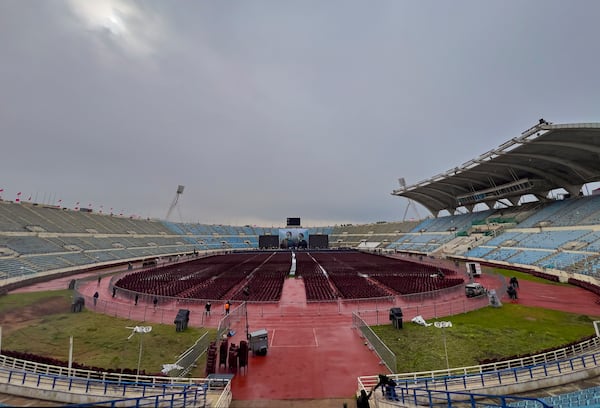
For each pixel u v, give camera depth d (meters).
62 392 11.68
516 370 12.61
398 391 11.91
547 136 41.06
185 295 31.58
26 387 11.89
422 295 28.77
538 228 56.62
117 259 64.69
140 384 12.14
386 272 48.94
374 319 23.03
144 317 23.73
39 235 56.62
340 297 30.31
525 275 43.22
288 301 29.59
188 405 11.05
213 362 14.70
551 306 26.19
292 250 115.81
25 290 34.84
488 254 57.97
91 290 34.84
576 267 37.59
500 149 48.75
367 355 16.64
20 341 18.45
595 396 11.45
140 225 98.00
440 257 70.56
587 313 23.88
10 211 58.84
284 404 11.89
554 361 13.38
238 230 147.50
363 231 139.00
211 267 58.91
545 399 11.35
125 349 17.52
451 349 17.16
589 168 50.94
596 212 48.22
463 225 84.19
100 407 11.24
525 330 19.94
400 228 117.56
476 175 69.19
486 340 18.31
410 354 16.59
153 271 51.31
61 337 19.34
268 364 15.55
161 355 16.80
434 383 12.49
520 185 62.81
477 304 26.09
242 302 26.88
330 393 12.69
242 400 12.17
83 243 63.56
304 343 18.48
